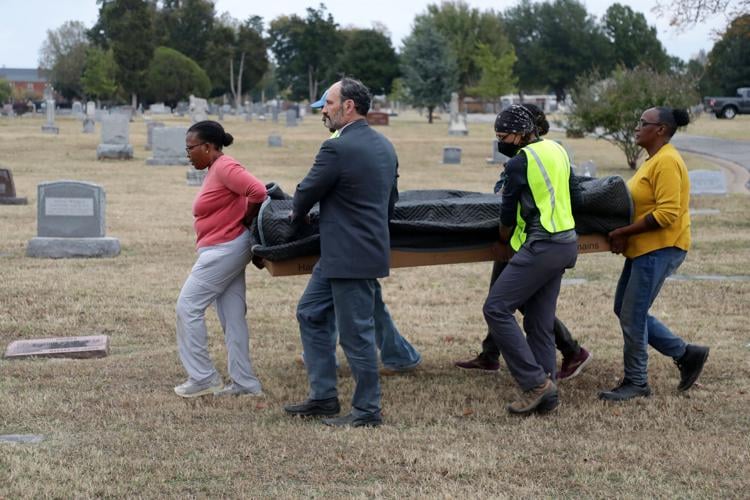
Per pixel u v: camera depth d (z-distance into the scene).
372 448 5.69
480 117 84.25
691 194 20.98
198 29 113.56
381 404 6.61
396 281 11.41
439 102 72.88
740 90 66.19
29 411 6.34
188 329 6.67
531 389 6.32
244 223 6.62
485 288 11.05
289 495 4.97
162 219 17.09
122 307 9.72
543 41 116.50
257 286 11.03
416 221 6.59
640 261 6.62
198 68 93.25
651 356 8.01
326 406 6.33
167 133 29.03
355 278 5.92
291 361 7.80
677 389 6.95
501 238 6.50
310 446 5.73
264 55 117.62
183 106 84.38
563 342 7.27
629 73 28.80
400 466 5.42
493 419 6.31
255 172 28.39
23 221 16.47
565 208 6.29
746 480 5.22
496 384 7.19
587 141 43.00
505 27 118.38
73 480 5.12
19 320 9.09
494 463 5.43
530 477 5.27
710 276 11.84
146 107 101.31
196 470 5.33
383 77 93.44
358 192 5.86
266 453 5.61
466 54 100.62
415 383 7.18
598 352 8.10
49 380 7.12
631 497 4.99
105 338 8.27
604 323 9.18
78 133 45.94
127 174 26.09
